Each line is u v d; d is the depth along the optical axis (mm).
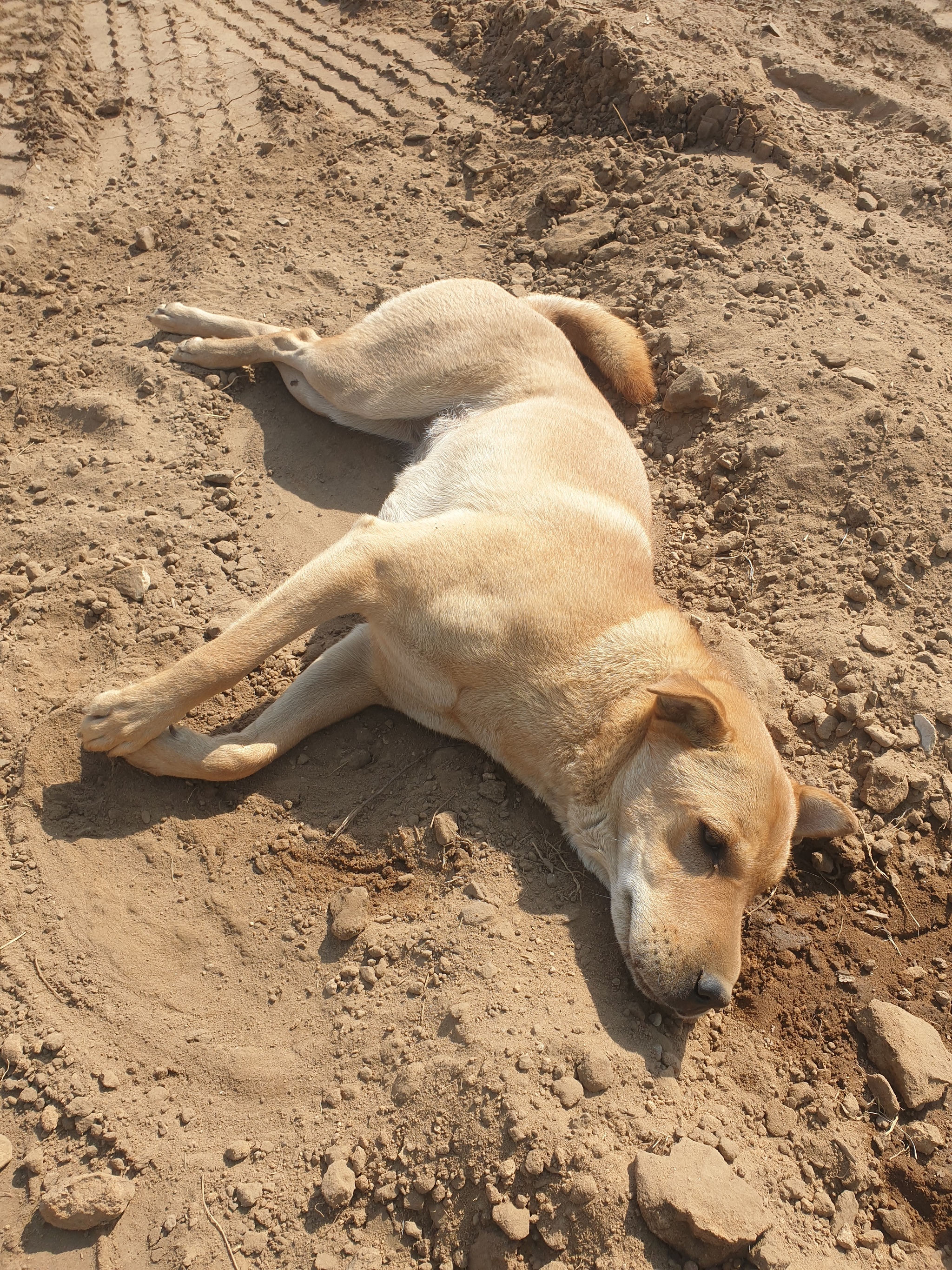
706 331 1616
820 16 2395
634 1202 935
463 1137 956
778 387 1529
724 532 1471
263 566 1350
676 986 1037
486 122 1996
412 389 1448
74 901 1072
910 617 1360
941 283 1709
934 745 1255
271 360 1504
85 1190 934
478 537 1187
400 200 1869
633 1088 992
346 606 1179
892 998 1133
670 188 1792
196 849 1126
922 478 1438
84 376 1521
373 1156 964
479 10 2188
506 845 1154
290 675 1283
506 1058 981
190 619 1260
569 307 1577
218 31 2291
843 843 1204
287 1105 1000
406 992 1045
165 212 1790
